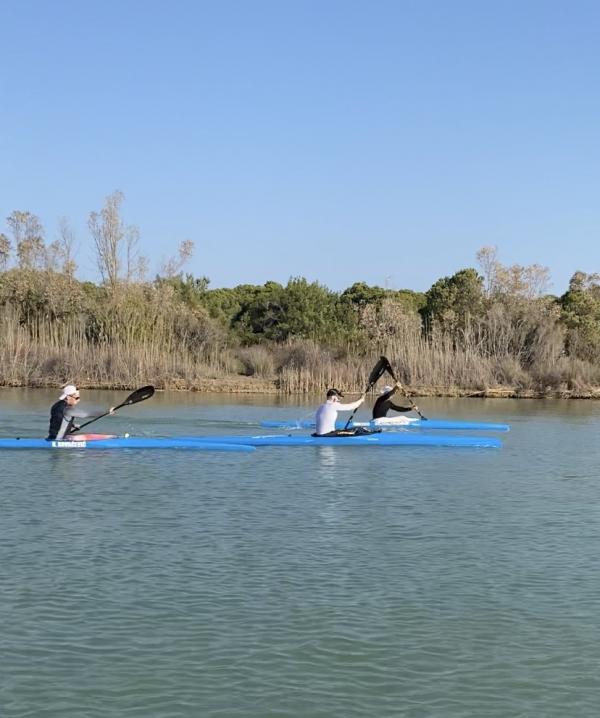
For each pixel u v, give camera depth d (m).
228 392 42.22
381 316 55.22
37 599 10.09
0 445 21.75
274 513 14.68
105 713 7.46
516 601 10.31
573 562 11.95
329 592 10.49
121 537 12.91
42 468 18.98
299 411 33.16
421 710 7.59
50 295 49.16
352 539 12.98
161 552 12.10
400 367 43.22
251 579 10.94
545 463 20.67
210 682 8.05
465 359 43.47
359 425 26.69
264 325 63.41
